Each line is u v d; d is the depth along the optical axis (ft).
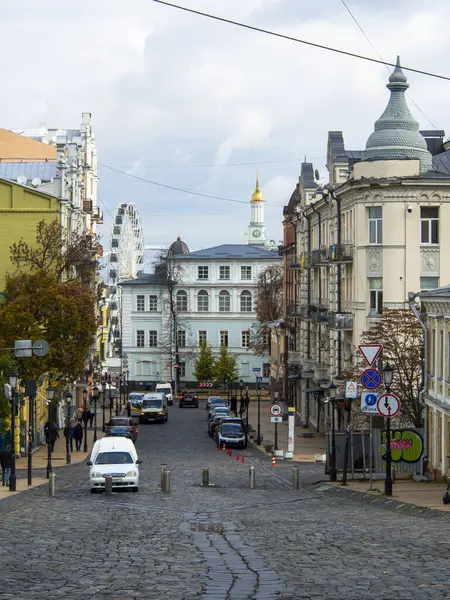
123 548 57.77
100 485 110.11
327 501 100.22
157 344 412.98
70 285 174.50
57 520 76.54
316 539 62.69
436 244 179.32
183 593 42.34
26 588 43.60
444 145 218.18
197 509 89.61
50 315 169.07
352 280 191.01
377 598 40.73
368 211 183.42
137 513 83.71
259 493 112.16
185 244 497.46
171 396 355.15
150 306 414.00
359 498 99.66
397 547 57.26
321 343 232.73
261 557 53.98
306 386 261.03
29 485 117.08
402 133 181.16
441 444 118.52
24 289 169.68
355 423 158.20
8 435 140.87
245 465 159.84
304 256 244.42
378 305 182.80
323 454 172.45
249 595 41.83
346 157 208.64
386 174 179.11
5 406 137.28
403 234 179.11
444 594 41.50
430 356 128.57
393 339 150.41
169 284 406.82
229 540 62.49
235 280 416.46
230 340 416.46
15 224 231.09
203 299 417.28
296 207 276.62
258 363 415.23
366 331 168.55
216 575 47.55
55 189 233.76
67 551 56.34
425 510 82.02
